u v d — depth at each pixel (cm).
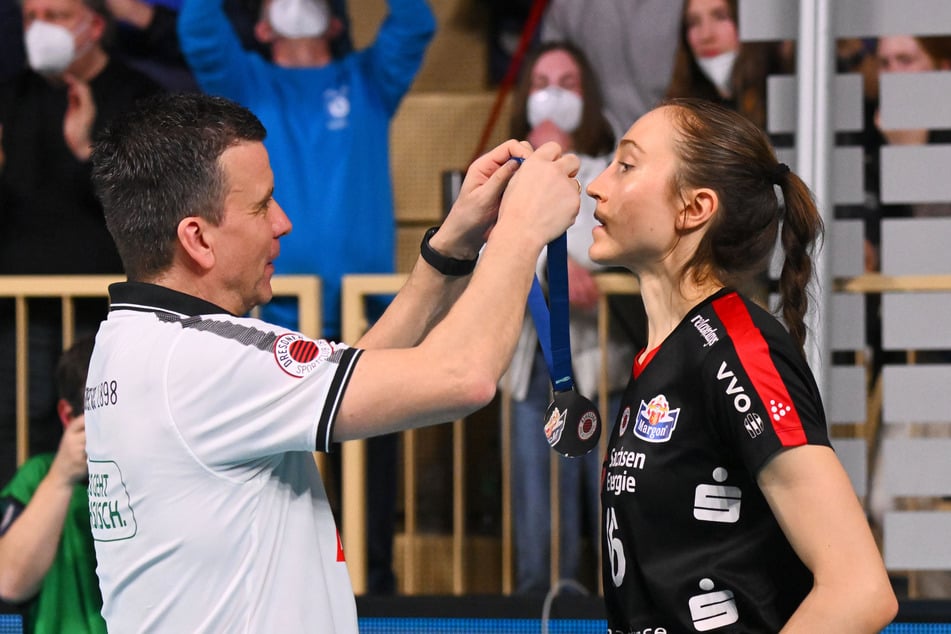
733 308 353
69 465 557
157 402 344
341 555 378
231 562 346
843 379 679
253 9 844
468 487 887
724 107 385
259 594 347
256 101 799
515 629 702
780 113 692
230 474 345
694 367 347
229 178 363
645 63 784
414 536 873
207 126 364
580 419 382
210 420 341
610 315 751
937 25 682
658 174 370
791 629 315
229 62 785
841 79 691
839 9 685
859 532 317
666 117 379
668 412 351
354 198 791
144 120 369
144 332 356
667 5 777
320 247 784
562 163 362
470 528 886
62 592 578
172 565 346
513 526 785
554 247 372
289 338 351
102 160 376
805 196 382
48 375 775
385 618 708
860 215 691
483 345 338
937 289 680
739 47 718
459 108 1041
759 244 376
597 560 761
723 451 344
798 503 322
